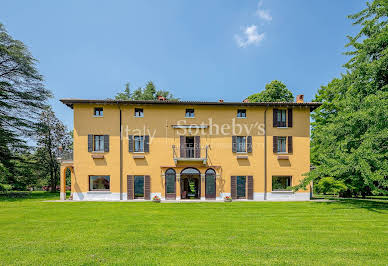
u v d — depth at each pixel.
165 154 18.70
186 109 19.22
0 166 20.84
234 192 18.56
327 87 26.02
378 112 13.44
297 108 19.39
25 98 24.48
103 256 6.33
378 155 13.66
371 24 15.67
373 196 23.80
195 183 20.53
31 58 24.69
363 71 15.54
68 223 10.05
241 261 6.00
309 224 9.88
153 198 17.30
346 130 15.62
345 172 15.33
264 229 9.05
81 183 18.19
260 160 18.91
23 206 14.80
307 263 5.90
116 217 11.29
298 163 18.97
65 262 5.95
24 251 6.71
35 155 29.72
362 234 8.40
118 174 18.36
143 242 7.48
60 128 31.47
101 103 18.41
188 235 8.23
